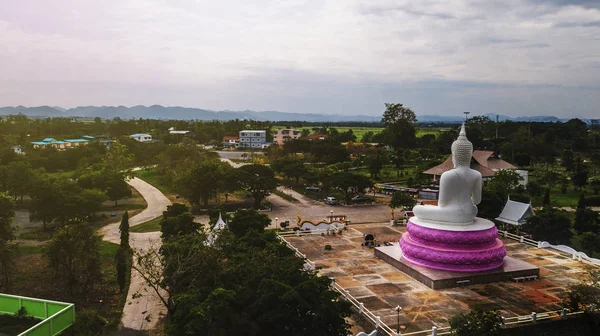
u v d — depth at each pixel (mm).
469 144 45438
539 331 33812
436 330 31594
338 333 28203
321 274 45438
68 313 34875
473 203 46688
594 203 93938
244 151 198375
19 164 90438
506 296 39594
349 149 168375
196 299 27859
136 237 65188
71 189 76312
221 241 39125
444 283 41469
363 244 56594
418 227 46062
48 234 67000
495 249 43969
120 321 37875
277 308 27016
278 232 63312
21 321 35750
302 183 122688
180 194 99500
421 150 176875
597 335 33375
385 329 33062
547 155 154750
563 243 60250
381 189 110000
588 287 35219
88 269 43531
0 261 43438
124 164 119625
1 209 58188
